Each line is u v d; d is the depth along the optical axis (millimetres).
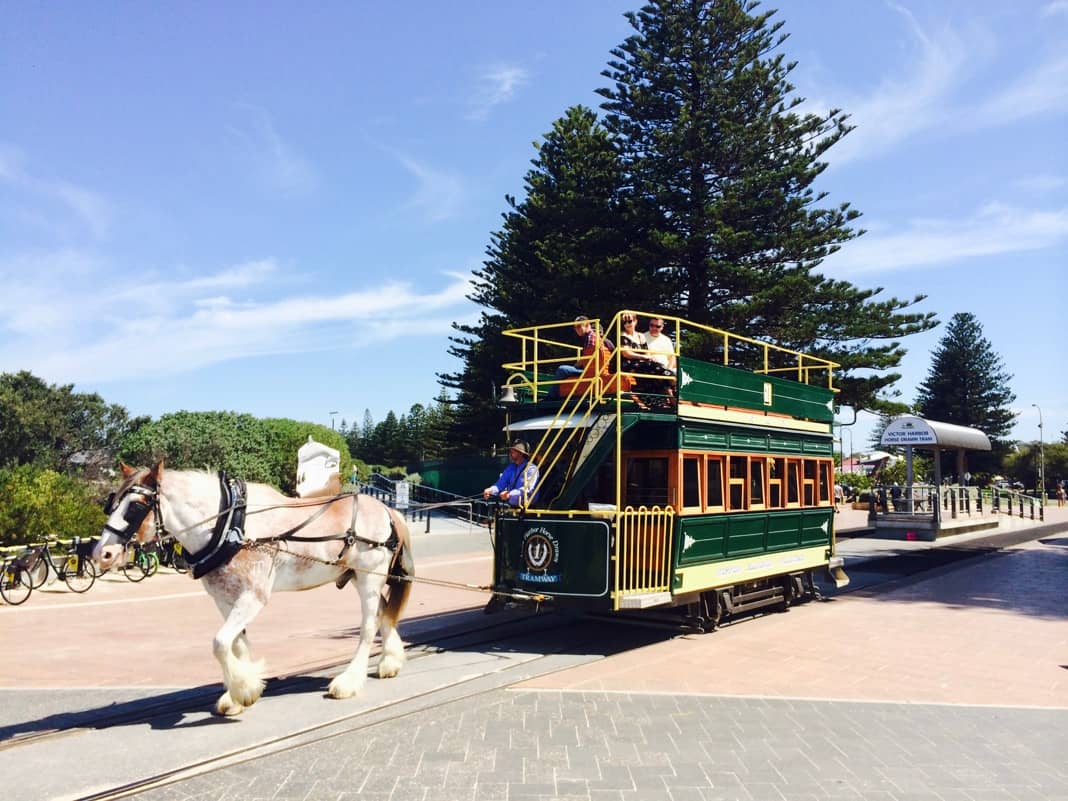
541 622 12039
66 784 5598
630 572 9820
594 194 29703
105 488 21078
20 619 12883
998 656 9812
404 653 8805
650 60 28703
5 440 43938
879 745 6496
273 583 7527
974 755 6289
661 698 7789
